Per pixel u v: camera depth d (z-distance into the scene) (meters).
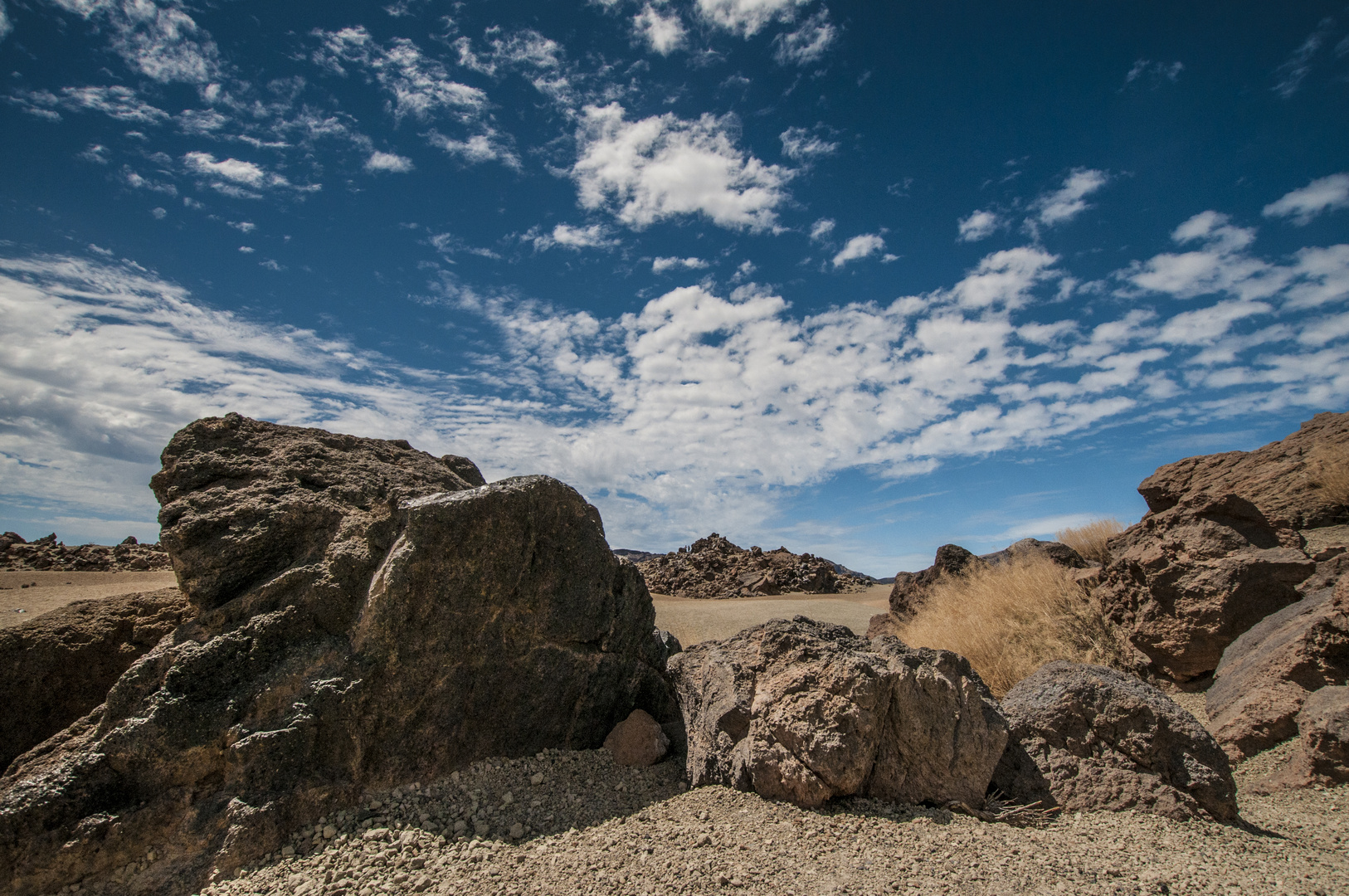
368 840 4.49
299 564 5.57
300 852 4.41
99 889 4.16
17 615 15.63
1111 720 5.41
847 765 5.02
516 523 5.89
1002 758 5.46
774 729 5.33
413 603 5.34
